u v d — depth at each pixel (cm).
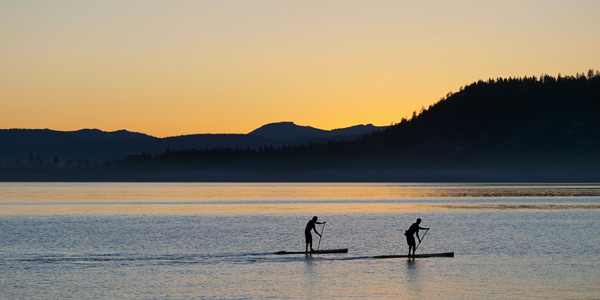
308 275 8275
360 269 8762
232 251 10775
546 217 19550
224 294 7100
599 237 13088
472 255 10162
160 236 13375
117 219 18550
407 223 17238
